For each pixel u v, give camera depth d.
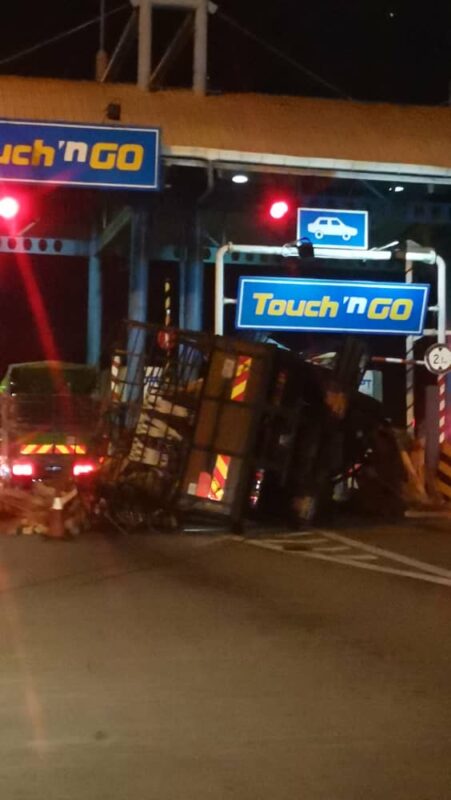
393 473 20.55
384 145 24.83
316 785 6.13
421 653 9.33
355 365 19.06
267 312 25.45
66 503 17.44
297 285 25.44
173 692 8.05
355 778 6.25
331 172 24.23
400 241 28.42
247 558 15.01
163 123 24.11
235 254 29.91
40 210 29.72
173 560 14.70
